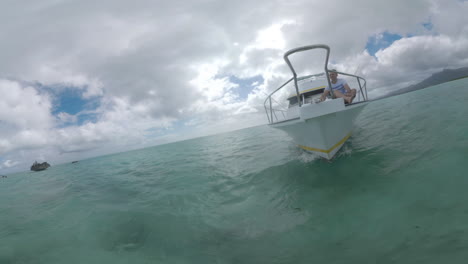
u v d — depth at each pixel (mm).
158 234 2637
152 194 4379
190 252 2193
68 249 2488
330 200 2693
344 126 4340
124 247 2426
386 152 3805
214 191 3998
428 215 1855
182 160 8742
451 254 1390
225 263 1942
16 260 2367
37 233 3043
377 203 2301
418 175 2609
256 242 2199
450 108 5973
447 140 3445
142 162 11031
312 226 2238
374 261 1550
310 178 3600
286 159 5273
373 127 6398
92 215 3496
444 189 2164
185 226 2773
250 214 2859
